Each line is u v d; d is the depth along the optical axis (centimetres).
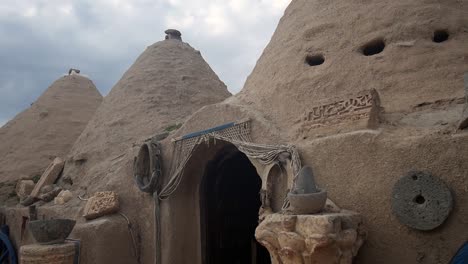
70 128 1664
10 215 1284
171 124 1188
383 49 702
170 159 885
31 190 1327
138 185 900
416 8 702
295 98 709
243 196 1024
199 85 1369
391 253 499
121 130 1214
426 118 579
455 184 468
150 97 1271
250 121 714
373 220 516
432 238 475
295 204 496
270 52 857
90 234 873
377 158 525
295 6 877
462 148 471
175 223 868
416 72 640
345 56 706
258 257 1031
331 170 563
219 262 938
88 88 1822
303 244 469
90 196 1027
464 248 446
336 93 675
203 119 820
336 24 755
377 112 570
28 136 1644
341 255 468
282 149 622
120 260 884
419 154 496
